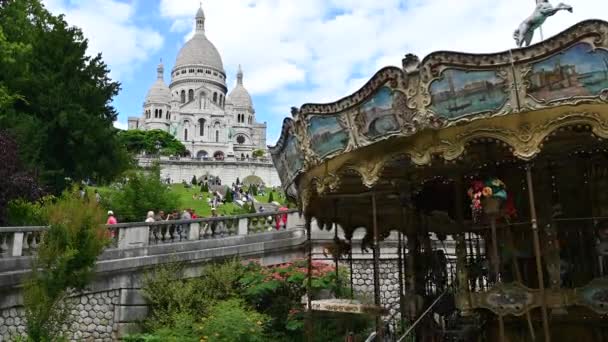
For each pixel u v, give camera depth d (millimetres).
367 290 21891
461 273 12320
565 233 12430
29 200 23297
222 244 20734
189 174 95188
